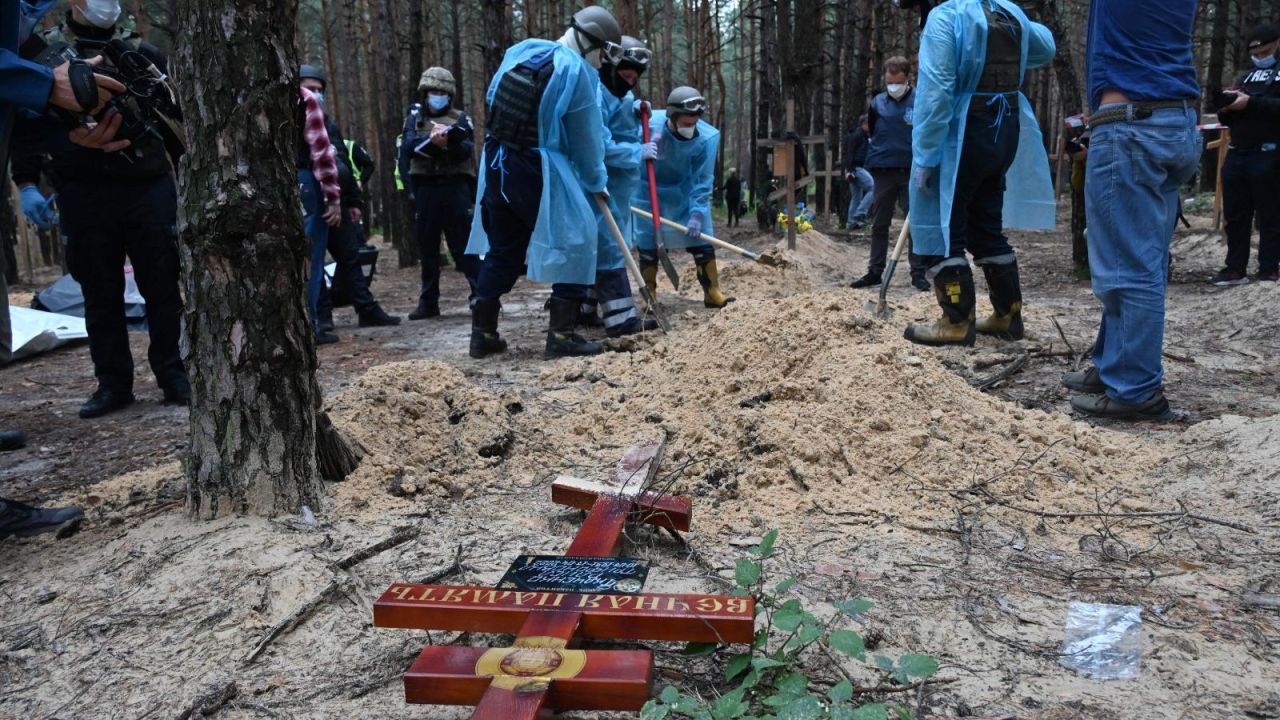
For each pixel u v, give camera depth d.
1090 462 3.13
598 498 2.66
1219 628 2.05
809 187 20.88
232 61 2.54
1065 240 12.30
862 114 17.55
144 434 4.22
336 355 5.99
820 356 3.57
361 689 1.89
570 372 4.57
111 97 2.67
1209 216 13.20
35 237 16.98
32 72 2.48
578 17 5.26
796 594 2.23
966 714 1.74
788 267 8.17
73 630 2.16
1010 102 4.77
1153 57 3.49
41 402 5.06
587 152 5.29
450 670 1.65
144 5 14.23
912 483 2.91
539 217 5.12
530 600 1.88
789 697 1.65
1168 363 4.74
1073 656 1.95
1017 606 2.18
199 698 1.87
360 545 2.53
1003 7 4.71
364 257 7.26
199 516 2.68
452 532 2.68
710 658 1.93
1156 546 2.53
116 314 4.63
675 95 6.74
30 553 2.64
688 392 3.74
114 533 2.70
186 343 2.67
